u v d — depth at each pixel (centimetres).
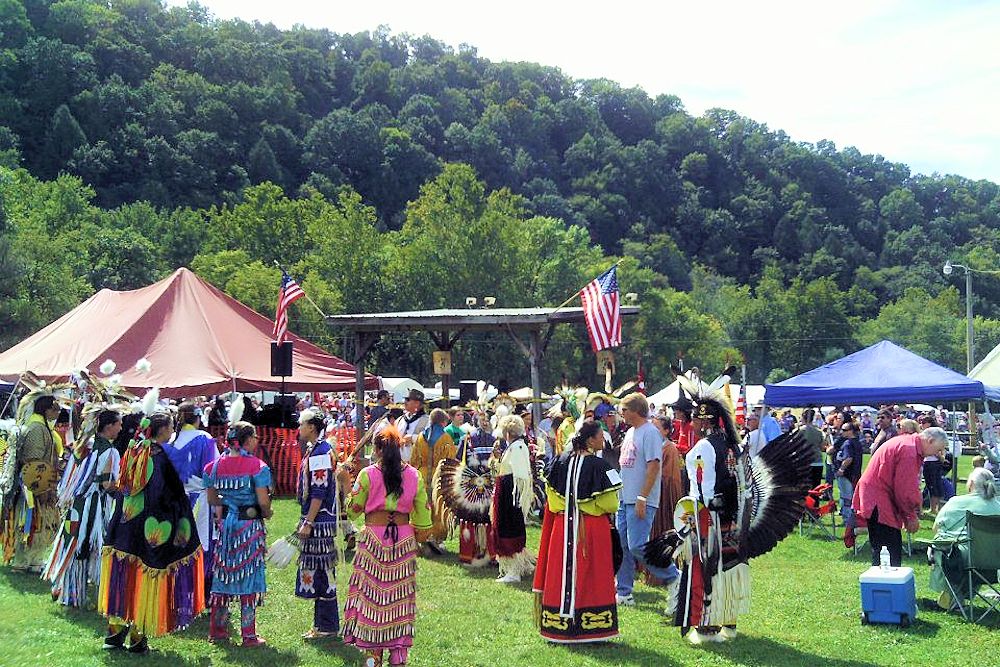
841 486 1251
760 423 1291
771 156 14462
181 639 682
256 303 5028
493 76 15900
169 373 1509
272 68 12569
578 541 668
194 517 691
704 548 674
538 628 695
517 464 912
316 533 689
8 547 903
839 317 8112
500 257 5647
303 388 1669
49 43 9488
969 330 3319
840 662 637
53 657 622
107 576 636
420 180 10694
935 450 816
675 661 634
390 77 13975
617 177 12762
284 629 716
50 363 1535
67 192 6431
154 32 12200
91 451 774
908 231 11788
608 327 1323
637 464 795
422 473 1063
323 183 9806
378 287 5669
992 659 646
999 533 752
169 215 8038
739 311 8300
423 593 857
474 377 5609
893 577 740
